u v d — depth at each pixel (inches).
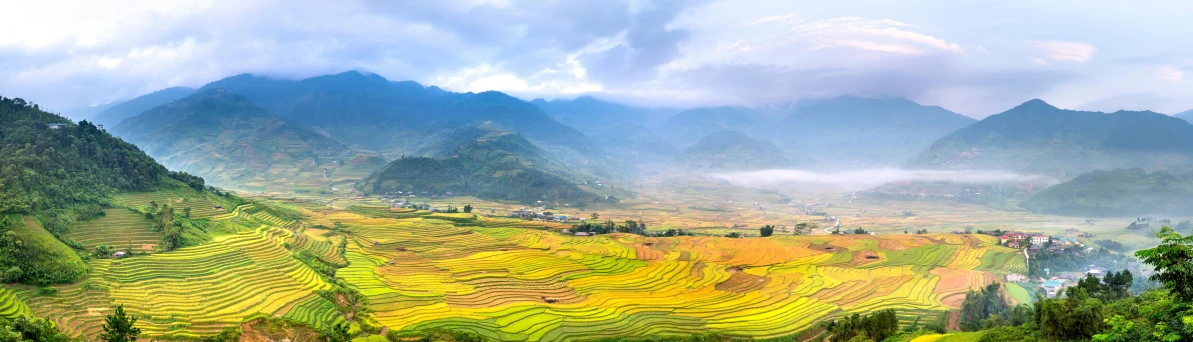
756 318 5187.0
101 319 3944.4
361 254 7175.2
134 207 6437.0
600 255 7495.1
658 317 5118.1
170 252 5428.2
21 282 4195.4
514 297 5570.9
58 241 4884.4
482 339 4416.8
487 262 6963.6
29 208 5177.2
